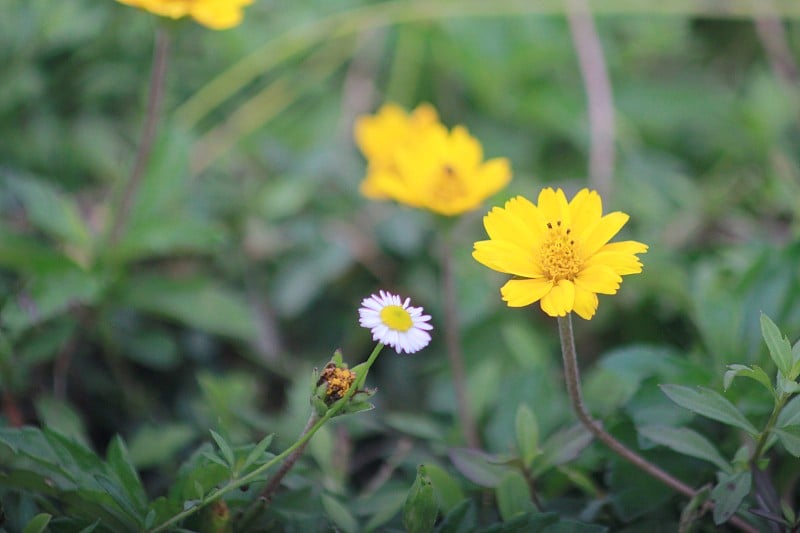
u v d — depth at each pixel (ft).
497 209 1.15
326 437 1.32
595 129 1.75
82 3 1.71
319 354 1.60
